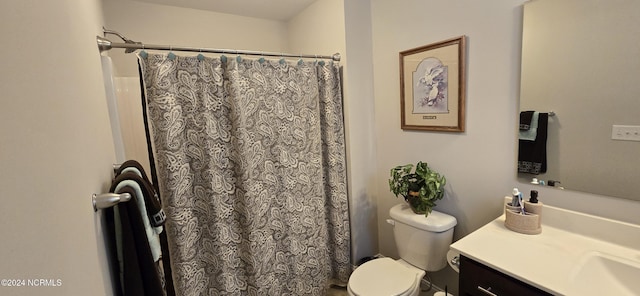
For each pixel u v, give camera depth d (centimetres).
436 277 195
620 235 111
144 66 138
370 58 212
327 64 195
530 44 128
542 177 133
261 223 172
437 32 167
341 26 197
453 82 162
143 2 201
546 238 121
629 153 107
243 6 219
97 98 101
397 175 182
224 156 161
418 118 186
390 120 207
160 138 141
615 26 105
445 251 166
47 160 45
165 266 148
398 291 152
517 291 98
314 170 196
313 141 195
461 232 173
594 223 117
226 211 163
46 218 42
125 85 178
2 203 31
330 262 219
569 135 122
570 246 114
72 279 50
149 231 88
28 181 38
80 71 77
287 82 179
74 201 56
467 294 115
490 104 148
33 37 44
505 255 109
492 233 127
